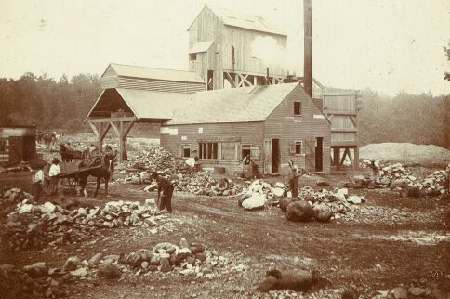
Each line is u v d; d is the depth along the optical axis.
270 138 32.88
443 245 15.66
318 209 19.67
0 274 10.98
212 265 13.12
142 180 28.03
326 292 11.33
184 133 38.00
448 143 60.59
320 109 39.00
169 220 17.03
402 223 19.44
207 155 36.28
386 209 22.20
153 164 32.88
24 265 12.66
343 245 15.68
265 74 50.28
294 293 11.21
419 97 67.06
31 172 30.22
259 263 13.50
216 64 46.53
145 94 41.16
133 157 36.00
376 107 71.31
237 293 11.17
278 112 33.56
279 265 13.31
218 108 37.38
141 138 62.06
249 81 50.72
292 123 34.53
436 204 23.41
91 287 11.46
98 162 21.81
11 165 32.94
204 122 36.28
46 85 78.50
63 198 18.33
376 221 19.84
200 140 36.62
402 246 15.59
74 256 13.38
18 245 14.13
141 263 12.80
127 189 25.42
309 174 34.59
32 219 15.68
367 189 28.41
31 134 34.62
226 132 34.72
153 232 15.56
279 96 34.28
